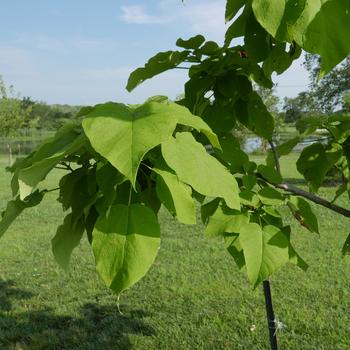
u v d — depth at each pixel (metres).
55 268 6.57
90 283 5.87
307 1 0.80
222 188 0.84
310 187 1.75
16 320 4.89
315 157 1.71
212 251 6.99
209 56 1.61
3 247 7.76
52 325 4.79
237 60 1.59
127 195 0.98
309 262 6.25
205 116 1.58
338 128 1.62
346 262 6.19
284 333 4.26
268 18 0.81
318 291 5.22
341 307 4.79
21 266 6.72
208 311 4.84
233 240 1.21
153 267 6.31
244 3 1.16
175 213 0.89
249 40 1.30
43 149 0.97
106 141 0.73
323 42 0.80
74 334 4.51
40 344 4.37
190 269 6.19
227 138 1.52
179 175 0.83
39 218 10.09
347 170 1.80
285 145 1.74
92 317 4.92
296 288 5.33
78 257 6.99
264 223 1.25
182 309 4.95
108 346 4.25
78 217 1.08
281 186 1.47
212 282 5.67
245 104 1.65
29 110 38.59
